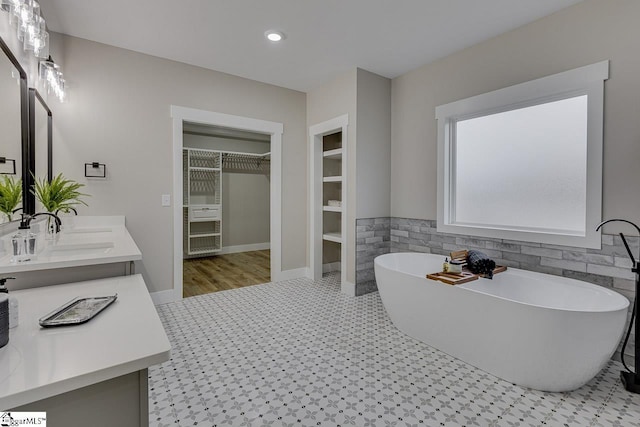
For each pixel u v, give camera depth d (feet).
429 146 11.27
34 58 7.55
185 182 19.33
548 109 8.75
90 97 9.58
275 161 13.56
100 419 2.61
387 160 12.60
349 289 12.02
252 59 10.91
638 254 6.88
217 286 13.12
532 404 5.72
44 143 8.37
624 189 7.06
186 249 19.31
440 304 7.54
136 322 3.39
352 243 11.89
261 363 7.07
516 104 9.10
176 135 11.05
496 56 9.32
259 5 7.85
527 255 8.71
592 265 7.54
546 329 5.79
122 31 9.07
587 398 5.90
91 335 3.05
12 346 2.80
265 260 18.65
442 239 10.89
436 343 7.73
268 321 9.44
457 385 6.28
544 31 8.30
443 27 8.84
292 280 14.03
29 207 7.26
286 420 5.30
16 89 6.53
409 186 12.00
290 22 8.62
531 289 7.94
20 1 4.97
